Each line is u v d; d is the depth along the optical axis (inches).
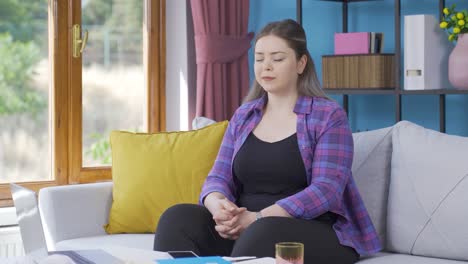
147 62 161.0
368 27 159.2
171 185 119.1
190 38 160.1
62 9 149.4
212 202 94.9
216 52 153.9
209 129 123.0
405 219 96.5
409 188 96.7
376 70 143.2
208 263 70.1
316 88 99.4
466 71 130.1
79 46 150.9
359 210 95.6
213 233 93.7
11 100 145.8
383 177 101.2
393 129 102.6
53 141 149.3
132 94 159.6
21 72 146.6
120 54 157.8
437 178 94.2
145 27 161.0
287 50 97.3
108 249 79.0
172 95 162.7
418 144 97.9
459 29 130.2
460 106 146.4
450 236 91.7
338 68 147.4
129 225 118.8
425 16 136.2
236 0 157.9
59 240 115.0
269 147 95.8
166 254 75.8
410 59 137.6
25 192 79.3
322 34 164.6
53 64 148.7
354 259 90.9
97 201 120.2
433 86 137.4
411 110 153.5
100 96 155.5
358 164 103.0
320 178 92.1
